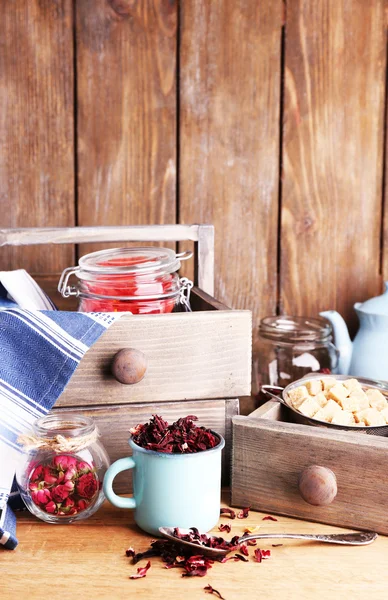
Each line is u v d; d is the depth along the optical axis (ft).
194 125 4.26
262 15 4.23
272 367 4.00
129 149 4.25
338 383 3.30
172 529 2.62
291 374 3.97
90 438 2.79
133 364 2.87
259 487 2.91
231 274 4.42
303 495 2.73
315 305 4.51
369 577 2.46
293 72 4.30
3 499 2.76
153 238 3.56
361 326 4.17
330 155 4.39
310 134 4.36
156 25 4.17
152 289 3.24
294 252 4.45
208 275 3.68
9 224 4.23
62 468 2.74
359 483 2.73
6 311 2.86
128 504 2.75
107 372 2.95
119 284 3.21
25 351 2.85
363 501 2.74
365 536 2.70
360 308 4.11
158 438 2.69
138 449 2.67
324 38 4.29
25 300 3.13
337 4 4.27
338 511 2.79
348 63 4.33
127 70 4.18
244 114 4.29
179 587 2.39
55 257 4.32
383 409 3.08
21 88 4.13
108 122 4.21
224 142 4.30
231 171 4.33
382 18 4.32
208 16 4.19
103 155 4.24
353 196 4.44
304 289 4.49
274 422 2.90
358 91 4.36
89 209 4.27
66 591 2.35
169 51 4.19
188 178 4.31
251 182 4.35
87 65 4.15
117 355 2.89
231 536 2.72
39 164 4.20
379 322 4.02
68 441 2.72
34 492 2.73
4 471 2.80
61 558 2.56
